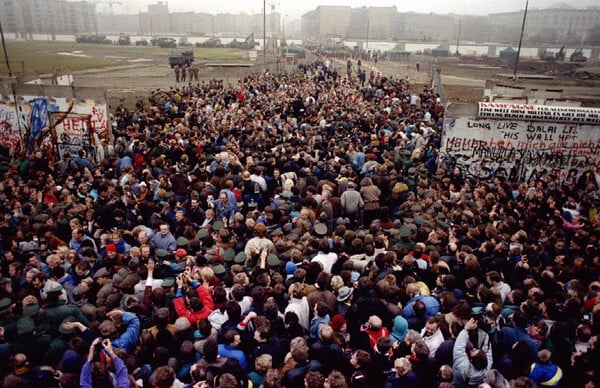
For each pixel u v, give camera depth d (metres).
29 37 163.25
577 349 5.80
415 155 15.12
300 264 7.59
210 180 12.37
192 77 45.06
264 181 12.23
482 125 15.61
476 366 5.18
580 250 8.92
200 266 7.57
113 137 17.84
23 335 5.65
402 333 5.93
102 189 10.92
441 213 10.55
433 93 32.50
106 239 8.59
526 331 5.96
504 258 8.06
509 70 67.44
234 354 5.55
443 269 7.47
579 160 15.28
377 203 11.66
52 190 11.10
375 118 21.39
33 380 5.30
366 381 5.05
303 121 21.83
